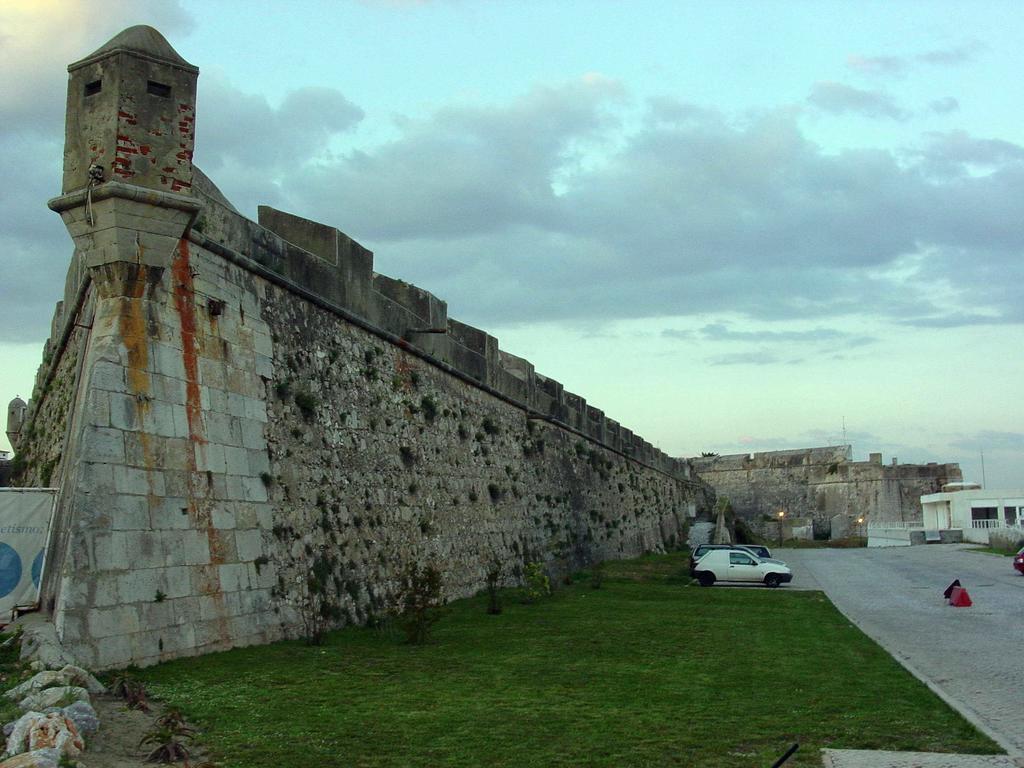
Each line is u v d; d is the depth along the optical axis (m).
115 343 14.47
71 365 21.22
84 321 18.89
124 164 14.55
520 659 16.05
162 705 11.19
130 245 14.75
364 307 23.41
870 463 101.69
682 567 45.94
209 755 9.30
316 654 15.79
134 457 14.38
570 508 42.19
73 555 13.00
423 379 27.22
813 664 15.98
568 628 20.91
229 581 16.06
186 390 15.82
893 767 9.25
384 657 15.87
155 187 14.76
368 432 22.95
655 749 9.90
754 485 108.38
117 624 13.39
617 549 49.97
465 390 30.88
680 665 15.68
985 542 73.25
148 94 14.86
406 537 24.23
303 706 11.59
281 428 18.83
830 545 90.00
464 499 29.23
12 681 10.47
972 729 10.85
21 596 14.03
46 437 22.97
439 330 26.09
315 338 20.89
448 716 11.30
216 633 15.45
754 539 82.94
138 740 9.45
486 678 14.05
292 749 9.60
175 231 15.13
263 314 18.77
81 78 14.92
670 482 71.31
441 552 26.62
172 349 15.58
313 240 21.92
